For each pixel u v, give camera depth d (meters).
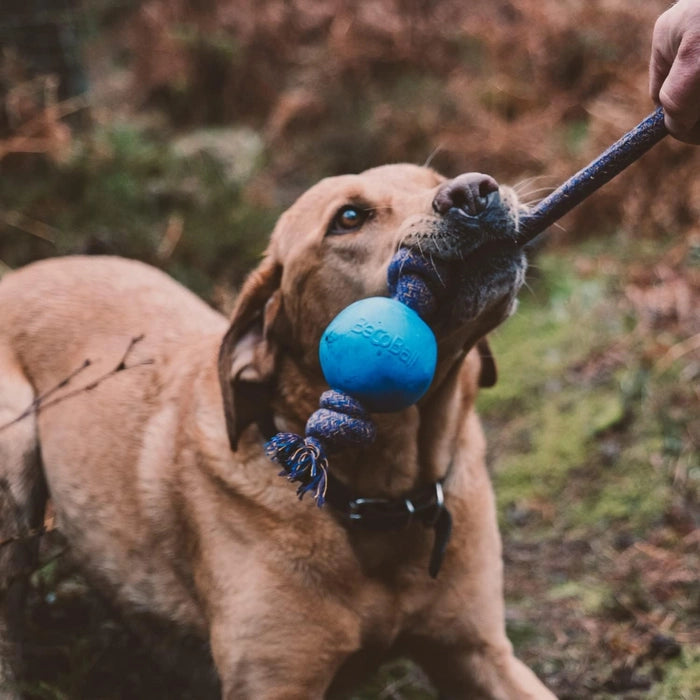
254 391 1.10
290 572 1.07
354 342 0.90
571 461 1.57
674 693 1.20
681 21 0.90
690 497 1.47
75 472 1.23
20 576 1.16
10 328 1.31
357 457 1.07
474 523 1.11
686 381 1.64
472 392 1.13
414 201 1.02
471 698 1.14
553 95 2.49
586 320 1.88
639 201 2.09
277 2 3.10
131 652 1.23
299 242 1.08
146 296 1.31
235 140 2.61
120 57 3.21
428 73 2.79
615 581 1.37
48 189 2.07
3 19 2.35
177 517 1.14
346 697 1.19
